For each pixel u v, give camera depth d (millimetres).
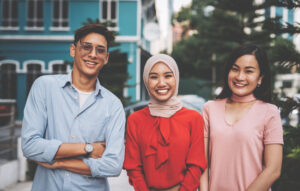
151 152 1960
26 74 14617
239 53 1984
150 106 2064
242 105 2010
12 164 4477
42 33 14641
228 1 8773
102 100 1905
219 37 9812
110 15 14328
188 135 1976
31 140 1733
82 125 1823
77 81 1885
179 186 1964
